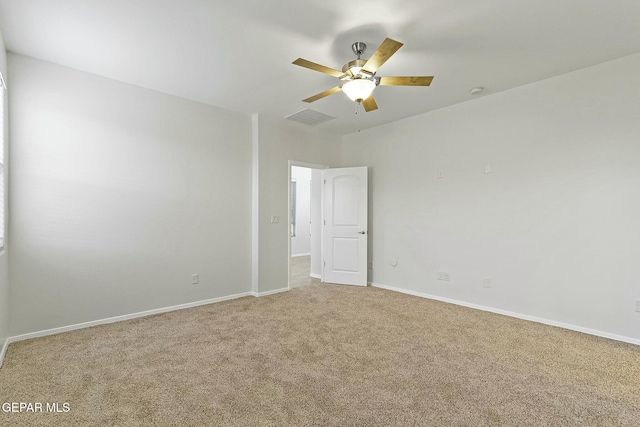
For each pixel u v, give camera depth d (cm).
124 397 199
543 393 205
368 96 285
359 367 238
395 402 195
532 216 347
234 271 440
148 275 362
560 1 214
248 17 231
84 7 218
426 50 277
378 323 335
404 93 376
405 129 472
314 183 602
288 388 210
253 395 202
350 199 524
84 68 313
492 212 379
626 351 268
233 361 247
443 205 426
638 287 284
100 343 281
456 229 412
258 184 450
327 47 273
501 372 232
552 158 333
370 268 525
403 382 218
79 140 317
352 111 440
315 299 432
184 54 286
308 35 254
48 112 300
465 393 205
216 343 282
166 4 215
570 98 321
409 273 466
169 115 378
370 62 234
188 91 370
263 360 249
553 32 251
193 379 220
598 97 304
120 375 225
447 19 233
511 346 278
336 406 191
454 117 414
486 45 270
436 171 434
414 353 262
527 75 328
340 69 312
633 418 180
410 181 466
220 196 424
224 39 261
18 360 247
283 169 480
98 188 328
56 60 297
